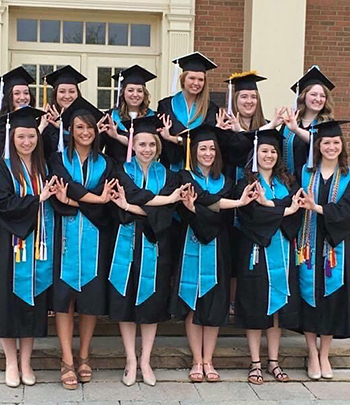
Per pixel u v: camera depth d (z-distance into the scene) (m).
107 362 4.73
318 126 4.52
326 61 8.56
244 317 4.47
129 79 4.93
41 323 4.28
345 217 4.40
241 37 8.39
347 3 8.51
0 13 8.02
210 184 4.48
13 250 4.19
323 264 4.52
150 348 4.52
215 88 8.40
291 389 4.49
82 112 4.34
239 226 4.56
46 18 8.39
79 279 4.26
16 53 8.38
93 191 4.29
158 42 8.55
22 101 4.85
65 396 4.22
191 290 4.46
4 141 4.50
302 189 4.42
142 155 4.38
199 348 4.62
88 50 8.51
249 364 4.84
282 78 7.93
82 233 4.29
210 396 4.31
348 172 4.55
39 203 4.15
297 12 7.89
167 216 4.31
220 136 4.63
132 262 4.36
